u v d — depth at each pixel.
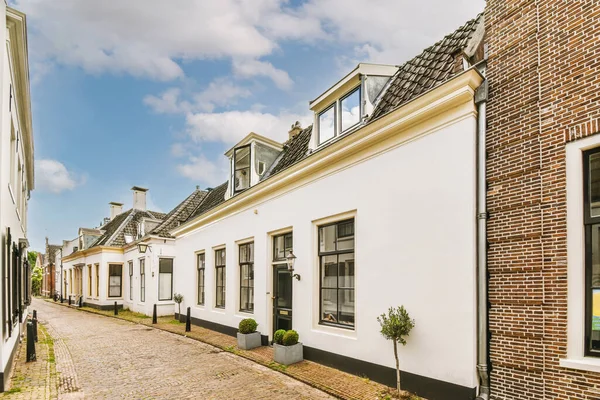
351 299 6.72
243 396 5.50
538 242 4.16
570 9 4.15
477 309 4.62
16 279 7.95
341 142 6.66
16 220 8.38
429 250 5.20
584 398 3.69
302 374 6.42
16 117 7.70
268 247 9.12
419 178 5.44
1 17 5.45
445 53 6.32
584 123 3.92
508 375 4.31
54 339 10.57
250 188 9.62
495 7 4.96
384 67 7.26
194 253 13.52
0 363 5.49
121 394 5.67
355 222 6.55
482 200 4.70
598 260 3.87
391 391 5.38
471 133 4.84
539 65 4.37
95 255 22.00
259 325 9.14
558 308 3.95
